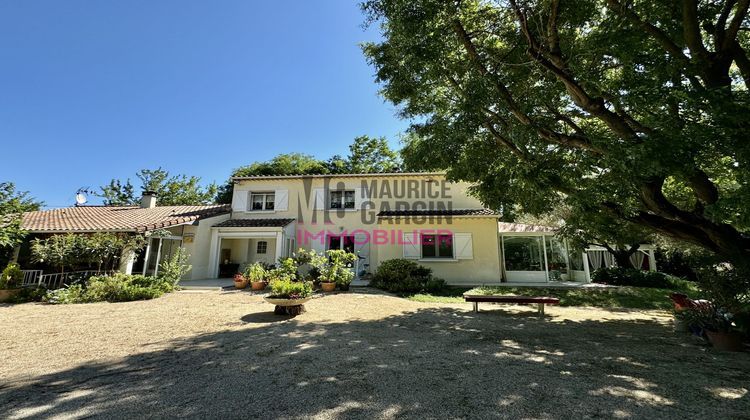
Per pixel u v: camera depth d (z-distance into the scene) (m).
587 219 7.05
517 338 6.27
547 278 15.10
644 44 6.00
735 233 6.37
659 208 6.18
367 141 33.06
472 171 9.30
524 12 6.25
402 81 7.41
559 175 6.83
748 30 6.39
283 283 8.48
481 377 4.00
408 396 3.39
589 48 6.20
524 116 6.72
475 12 7.07
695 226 6.36
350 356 4.91
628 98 5.16
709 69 5.57
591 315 9.11
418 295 11.95
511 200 9.27
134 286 10.54
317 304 9.95
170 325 7.04
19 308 8.91
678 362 4.73
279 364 4.50
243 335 6.23
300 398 3.33
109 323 7.17
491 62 7.26
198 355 4.93
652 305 10.76
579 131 7.38
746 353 5.25
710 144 4.45
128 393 3.46
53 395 3.40
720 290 5.93
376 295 11.84
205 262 15.52
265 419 2.86
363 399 3.31
